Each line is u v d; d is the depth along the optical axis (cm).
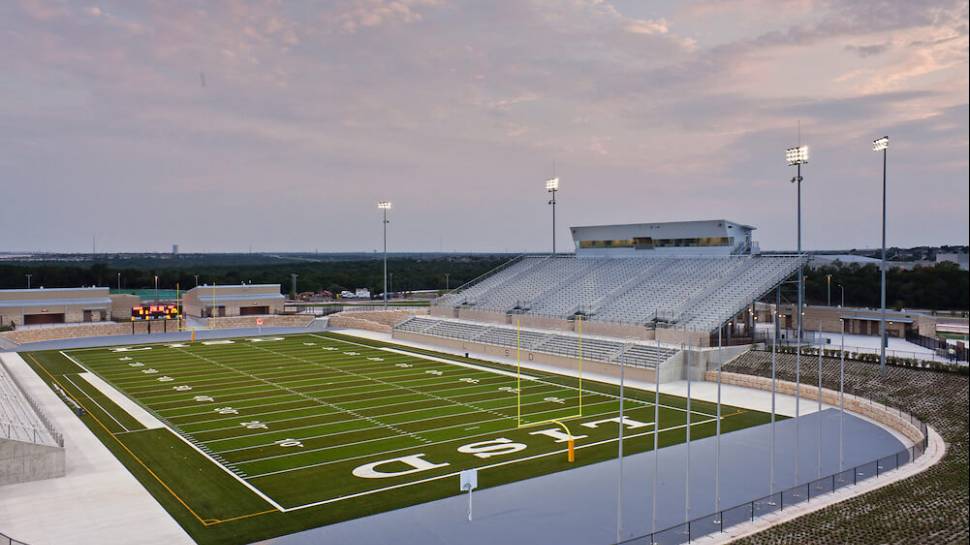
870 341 5384
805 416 3541
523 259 8581
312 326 7894
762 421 3444
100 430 3247
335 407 3741
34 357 5616
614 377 4709
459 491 2431
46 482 2516
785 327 6144
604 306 6272
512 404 3834
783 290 5756
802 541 1880
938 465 2527
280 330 7694
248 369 5019
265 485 2489
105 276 14550
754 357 4653
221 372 4884
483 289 7938
